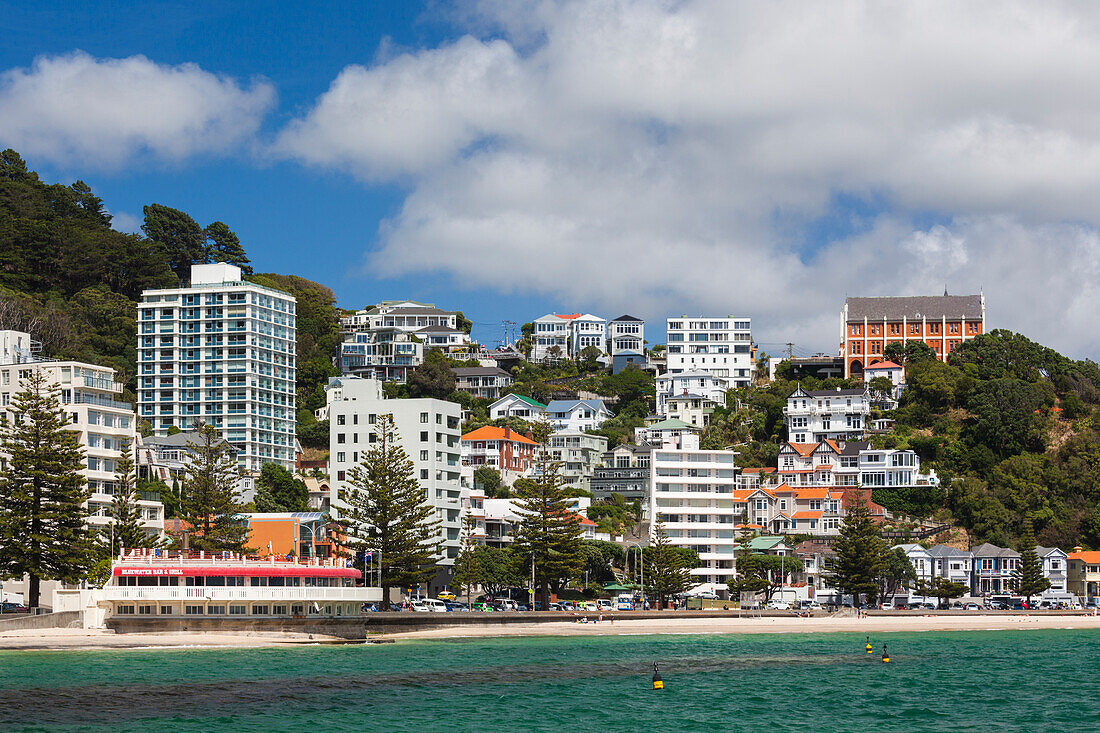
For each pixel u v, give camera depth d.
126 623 118.94
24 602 143.00
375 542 148.38
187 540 152.25
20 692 88.56
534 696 91.19
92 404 156.75
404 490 151.38
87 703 84.69
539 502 159.75
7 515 125.50
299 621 123.75
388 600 147.75
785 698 91.81
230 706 84.75
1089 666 114.44
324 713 83.00
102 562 134.12
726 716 84.12
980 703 90.38
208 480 147.75
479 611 150.50
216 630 120.75
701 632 150.62
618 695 92.19
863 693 94.62
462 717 82.44
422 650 121.75
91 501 152.50
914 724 82.00
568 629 143.75
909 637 148.25
